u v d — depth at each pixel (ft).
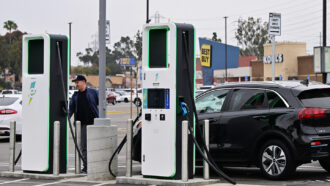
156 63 32.19
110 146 35.14
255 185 30.94
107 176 34.91
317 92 35.12
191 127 31.89
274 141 34.12
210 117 36.83
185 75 31.58
